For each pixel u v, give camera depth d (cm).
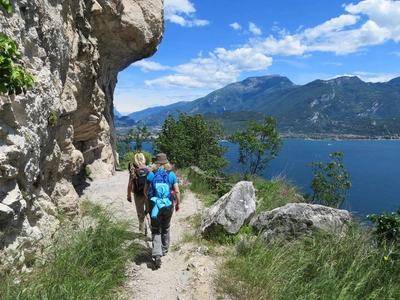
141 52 1305
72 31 692
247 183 668
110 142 1410
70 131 666
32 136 408
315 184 1512
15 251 344
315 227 525
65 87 655
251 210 612
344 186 1494
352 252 437
